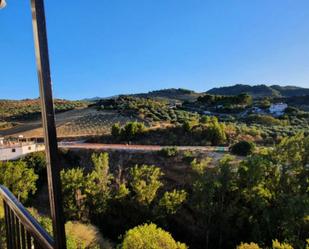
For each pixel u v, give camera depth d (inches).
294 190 884.6
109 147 1417.3
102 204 968.9
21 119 2938.0
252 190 887.1
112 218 977.5
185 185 1072.8
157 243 551.5
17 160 1206.3
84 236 794.2
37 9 62.3
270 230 799.1
